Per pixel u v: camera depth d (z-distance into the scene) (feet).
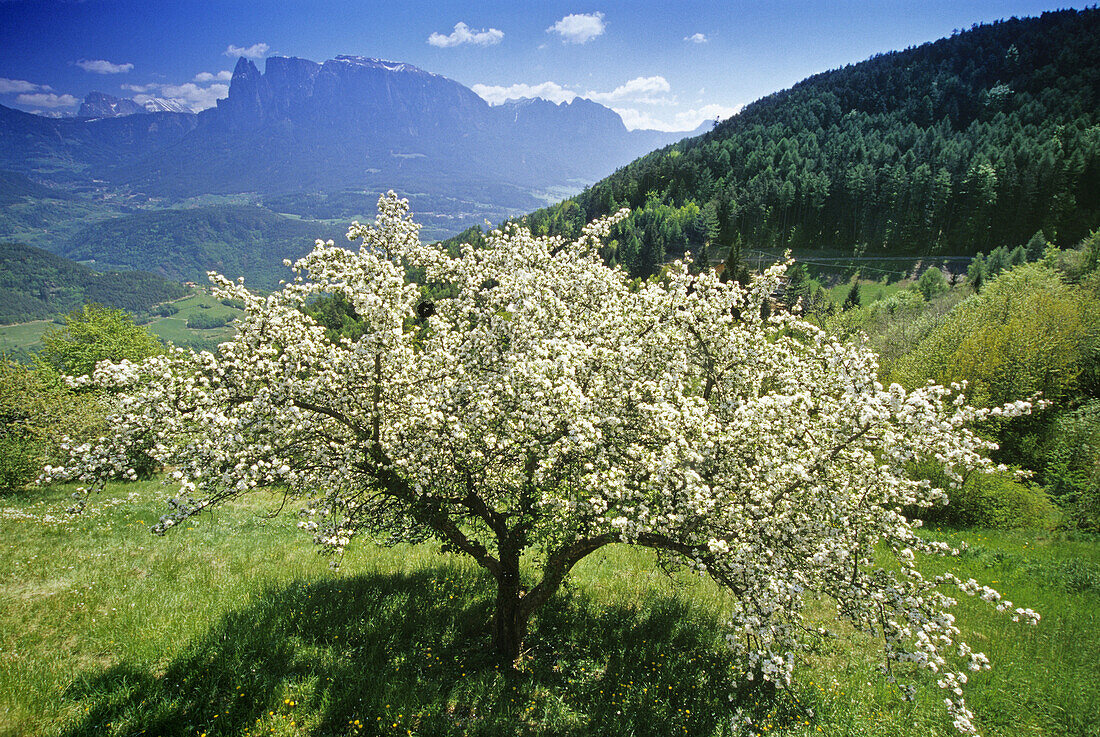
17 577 33.55
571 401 21.94
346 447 24.04
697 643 32.86
